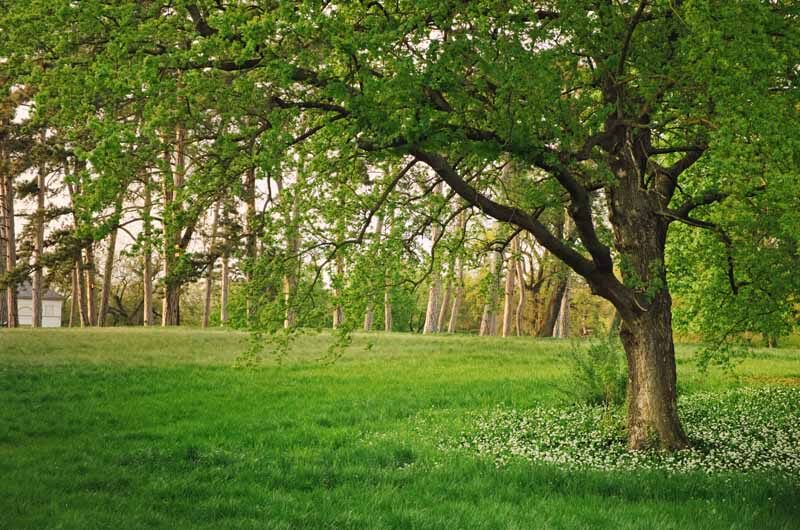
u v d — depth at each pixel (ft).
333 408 70.13
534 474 41.06
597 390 67.77
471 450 49.98
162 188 39.29
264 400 74.90
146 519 31.76
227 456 47.24
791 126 35.91
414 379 89.86
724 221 44.55
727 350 60.39
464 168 51.29
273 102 39.50
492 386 84.07
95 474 41.52
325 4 36.29
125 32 35.37
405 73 34.96
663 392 48.57
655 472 41.34
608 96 44.96
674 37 44.88
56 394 73.72
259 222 46.06
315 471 42.78
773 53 35.60
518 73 34.53
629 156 49.32
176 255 40.78
